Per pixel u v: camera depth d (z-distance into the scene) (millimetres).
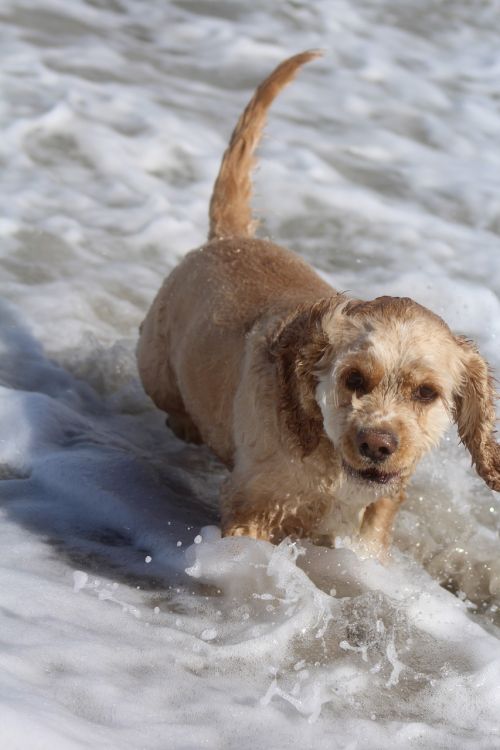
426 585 5398
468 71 12367
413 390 4699
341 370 4660
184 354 5961
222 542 5062
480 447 5129
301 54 6812
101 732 3521
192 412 6012
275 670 4391
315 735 3967
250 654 4473
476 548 5953
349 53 12328
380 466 4621
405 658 4684
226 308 5723
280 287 5750
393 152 10523
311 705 4160
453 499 6316
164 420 6984
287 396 4871
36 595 4512
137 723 3725
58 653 4027
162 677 4121
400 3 13789
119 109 10203
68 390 6918
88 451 6102
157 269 8352
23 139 9523
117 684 3957
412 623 4918
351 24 13031
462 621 5020
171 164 9617
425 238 9188
